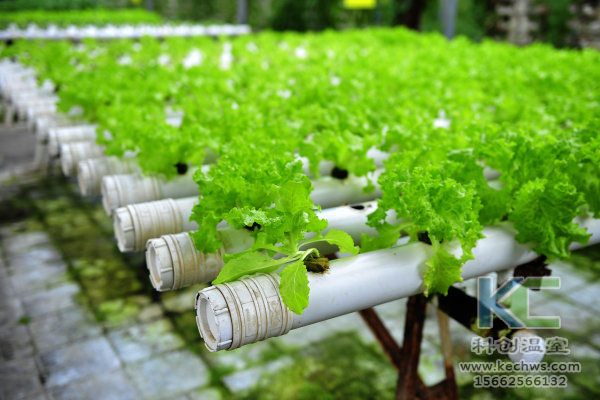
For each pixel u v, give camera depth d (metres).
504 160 2.60
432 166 2.27
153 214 2.51
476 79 6.13
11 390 3.98
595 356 4.40
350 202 3.01
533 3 10.72
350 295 2.00
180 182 3.02
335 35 10.47
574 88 5.27
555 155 2.59
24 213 7.26
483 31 12.00
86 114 4.83
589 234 2.38
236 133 3.52
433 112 4.57
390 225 2.29
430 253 2.21
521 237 2.37
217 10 21.88
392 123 3.54
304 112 3.93
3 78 7.74
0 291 5.34
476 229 2.13
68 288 5.41
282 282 1.82
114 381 4.10
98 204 7.59
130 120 3.79
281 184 2.21
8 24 14.43
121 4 24.48
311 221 1.98
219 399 3.94
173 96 5.39
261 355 4.45
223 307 1.75
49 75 6.17
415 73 6.22
